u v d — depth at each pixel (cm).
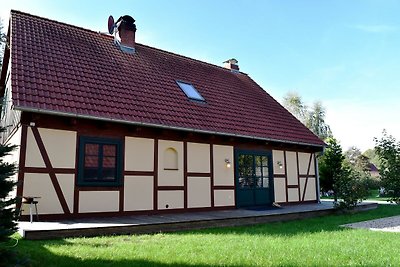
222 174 1178
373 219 1091
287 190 1392
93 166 909
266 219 1012
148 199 989
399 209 1402
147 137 1016
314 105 3541
